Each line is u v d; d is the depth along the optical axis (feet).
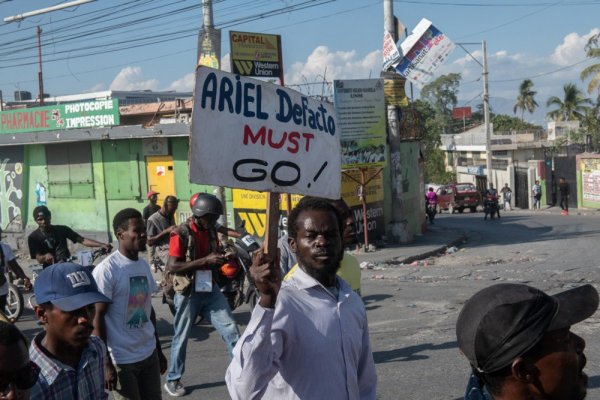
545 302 5.55
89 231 71.31
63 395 10.78
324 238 10.42
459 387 21.66
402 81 62.85
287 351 10.00
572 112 226.58
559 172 128.67
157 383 16.87
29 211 77.77
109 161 68.69
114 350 15.99
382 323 31.71
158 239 35.09
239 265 30.68
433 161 200.44
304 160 10.90
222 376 24.13
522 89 284.61
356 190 59.31
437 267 50.44
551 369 5.52
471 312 5.77
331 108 11.46
